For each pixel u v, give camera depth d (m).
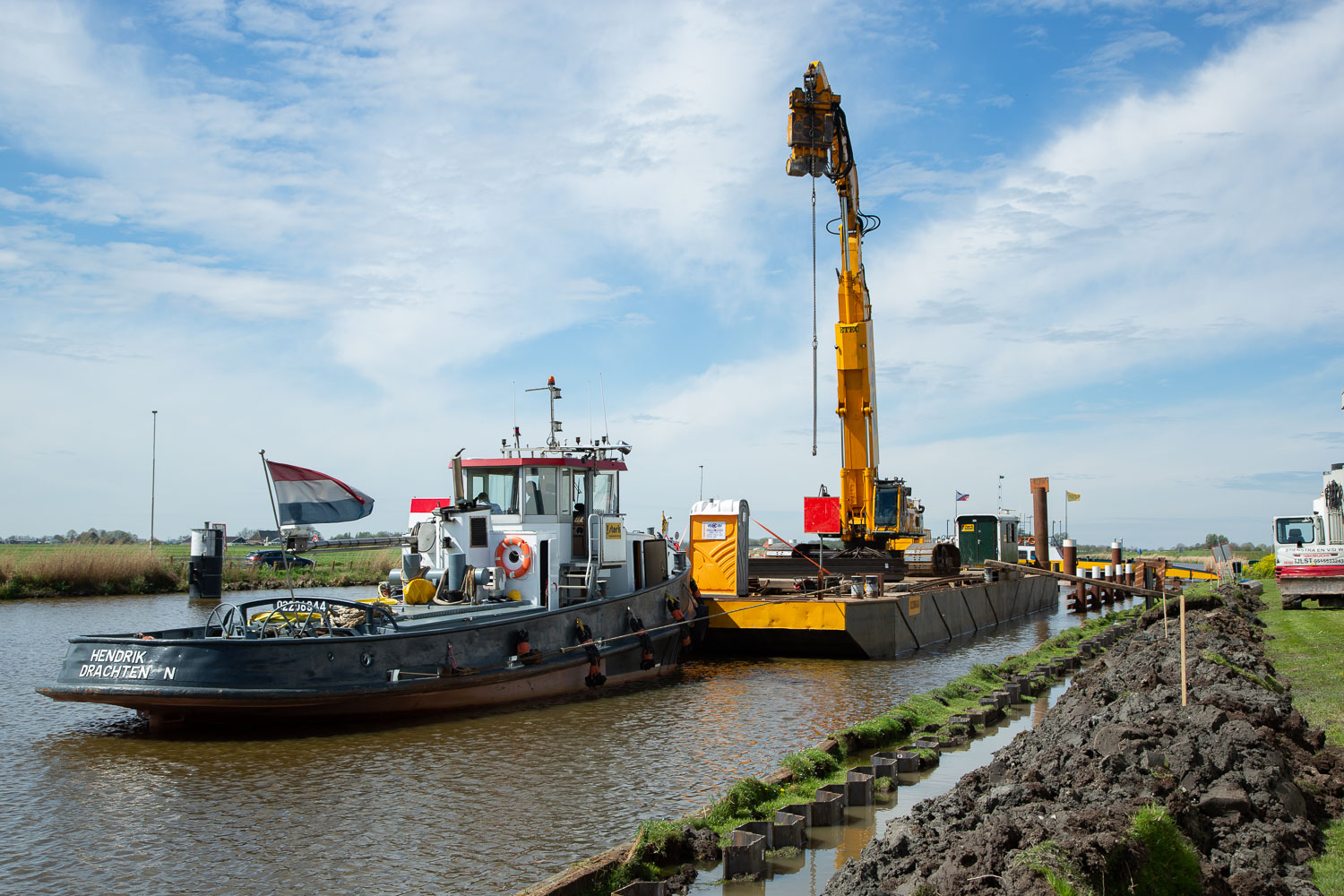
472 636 14.01
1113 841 5.71
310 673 12.25
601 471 18.27
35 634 21.67
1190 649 13.49
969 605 27.77
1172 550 104.56
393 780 10.39
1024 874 5.44
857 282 27.59
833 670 19.39
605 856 7.51
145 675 11.84
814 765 10.49
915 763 10.80
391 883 7.45
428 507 20.28
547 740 12.35
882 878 6.54
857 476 27.94
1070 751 8.35
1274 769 7.16
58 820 9.01
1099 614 38.09
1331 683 12.31
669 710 14.60
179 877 7.60
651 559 19.64
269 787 10.09
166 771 10.73
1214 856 6.34
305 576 40.25
